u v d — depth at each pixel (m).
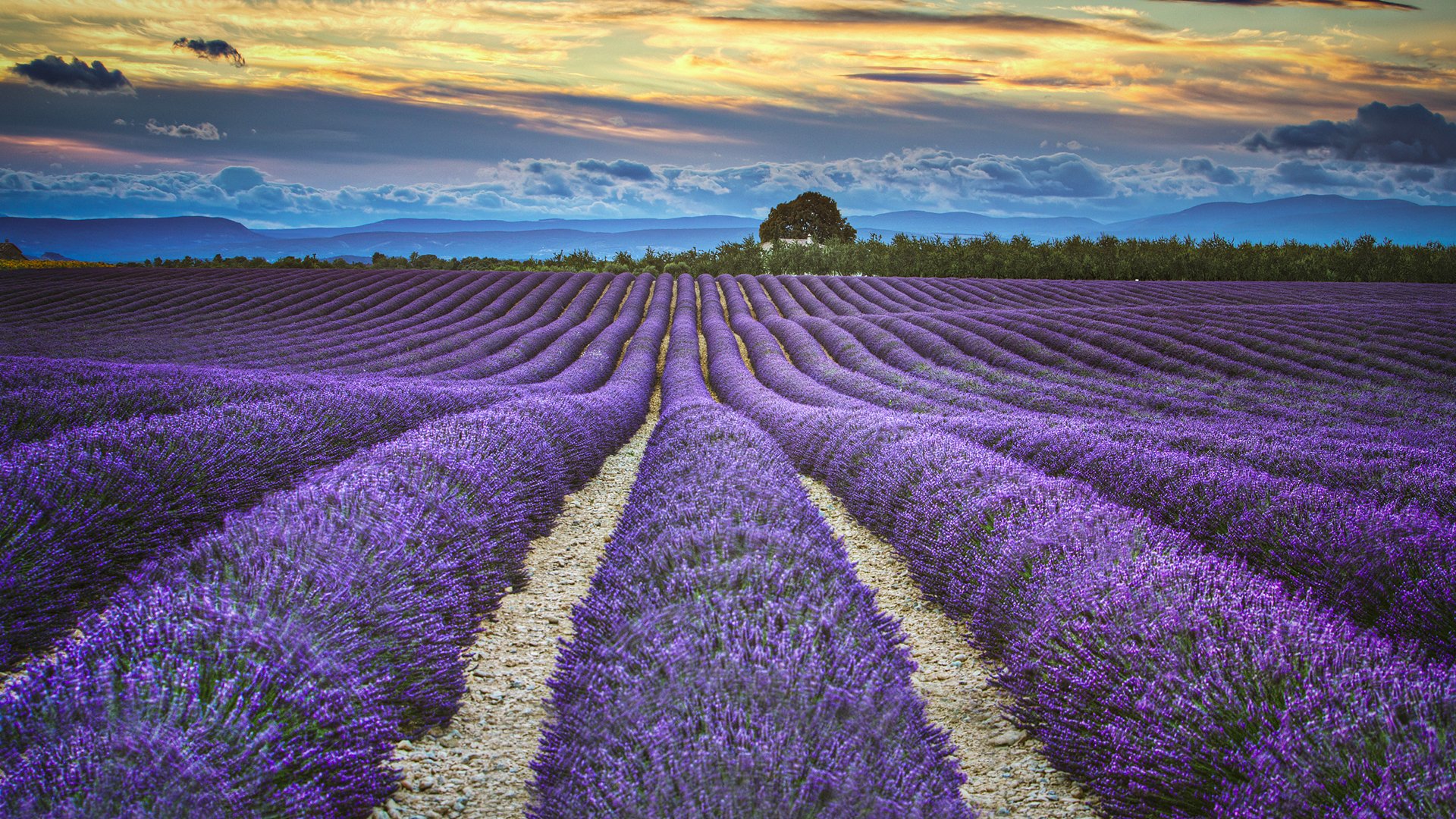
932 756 2.49
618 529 5.57
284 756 2.27
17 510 4.13
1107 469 7.26
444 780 3.08
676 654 2.63
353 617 3.13
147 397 9.05
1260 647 2.84
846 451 8.92
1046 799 3.00
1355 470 6.83
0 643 3.53
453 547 4.57
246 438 6.90
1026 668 3.52
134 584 3.51
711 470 5.89
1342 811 2.04
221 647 2.58
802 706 2.34
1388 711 2.31
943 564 5.26
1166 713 2.69
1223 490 5.79
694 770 2.03
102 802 1.90
